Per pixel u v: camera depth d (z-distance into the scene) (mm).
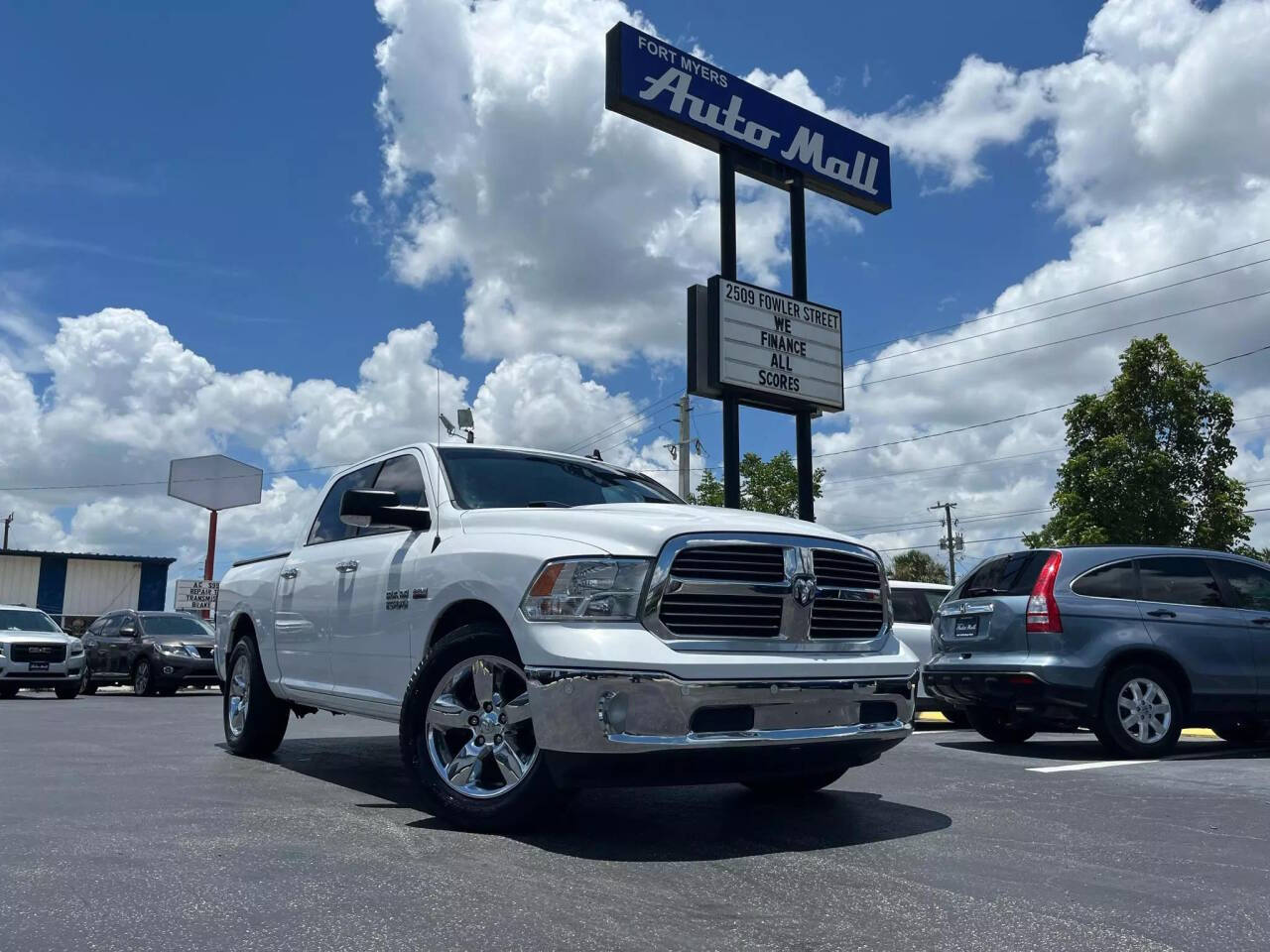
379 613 5508
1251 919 3352
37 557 39500
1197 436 24781
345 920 3166
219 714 12445
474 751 4594
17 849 4105
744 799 5586
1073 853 4301
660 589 4270
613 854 4121
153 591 41438
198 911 3250
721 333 15250
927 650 11836
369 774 6379
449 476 5668
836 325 16703
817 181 17266
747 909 3371
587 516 4684
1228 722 8383
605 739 4043
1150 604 8297
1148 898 3584
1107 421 25500
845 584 4793
